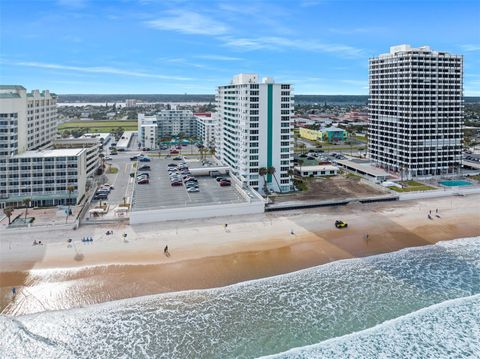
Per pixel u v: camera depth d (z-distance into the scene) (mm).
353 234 94250
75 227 94250
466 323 61969
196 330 59188
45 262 77062
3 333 57938
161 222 100062
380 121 164750
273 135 127188
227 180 134000
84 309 63500
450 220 104812
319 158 191000
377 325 61281
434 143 150875
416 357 54656
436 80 147125
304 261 80375
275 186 129875
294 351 55219
